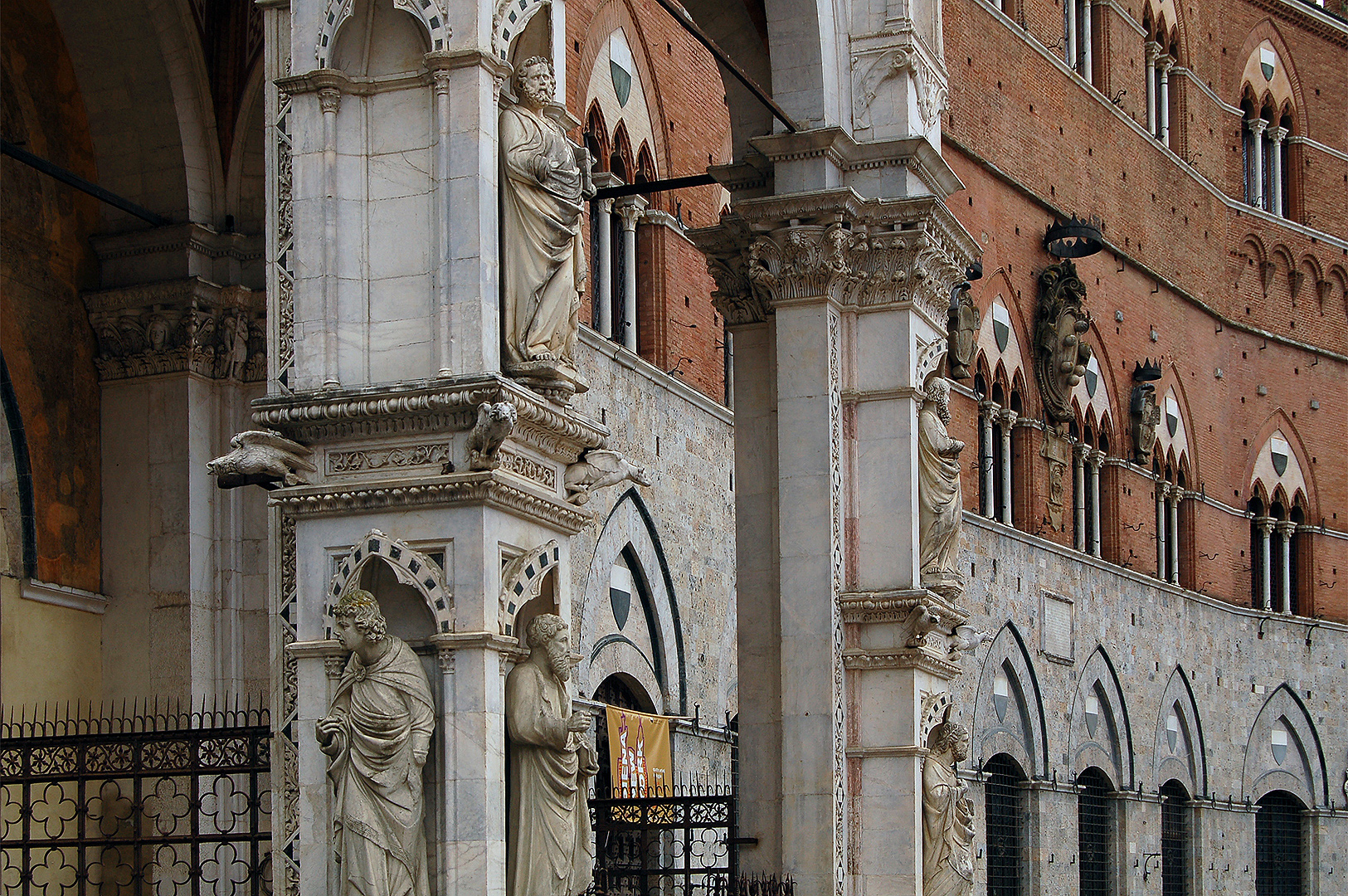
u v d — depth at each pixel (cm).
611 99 3638
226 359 2533
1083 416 5575
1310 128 6881
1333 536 6738
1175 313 6153
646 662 3631
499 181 1519
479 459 1440
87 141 2536
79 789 1809
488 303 1469
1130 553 5769
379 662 1433
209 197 2559
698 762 3772
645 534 3638
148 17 2475
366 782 1412
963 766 4647
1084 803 5488
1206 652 6172
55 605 2397
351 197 1523
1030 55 5341
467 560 1441
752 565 2409
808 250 2348
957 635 2486
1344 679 6706
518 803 1477
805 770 2286
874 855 2298
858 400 2388
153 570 2481
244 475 1477
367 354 1505
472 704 1423
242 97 2548
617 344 3488
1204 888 6028
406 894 1397
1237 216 6556
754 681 2375
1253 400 6544
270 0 1592
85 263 2525
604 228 3575
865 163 2414
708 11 2509
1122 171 5866
